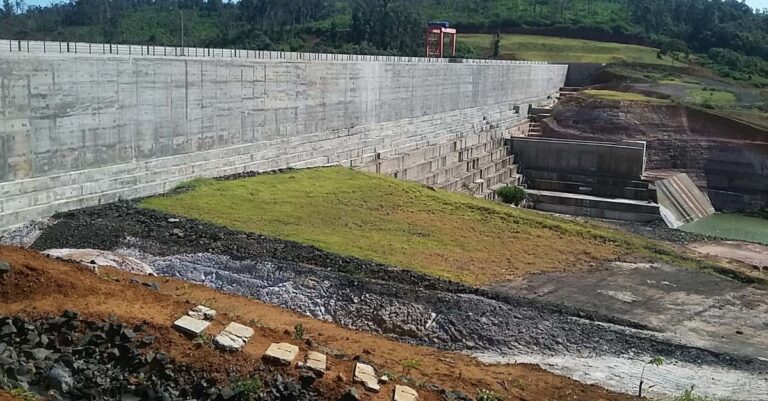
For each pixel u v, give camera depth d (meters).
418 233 32.25
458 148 61.06
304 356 14.12
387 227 32.59
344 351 16.08
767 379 20.31
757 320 26.03
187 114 35.72
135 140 32.91
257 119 40.75
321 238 29.12
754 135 70.75
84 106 30.03
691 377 19.95
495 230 34.38
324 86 46.50
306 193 36.53
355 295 23.05
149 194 33.19
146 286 18.52
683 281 29.92
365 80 51.38
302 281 23.62
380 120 54.41
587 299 26.30
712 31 137.50
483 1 150.88
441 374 16.20
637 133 73.12
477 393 15.24
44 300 14.58
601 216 58.31
